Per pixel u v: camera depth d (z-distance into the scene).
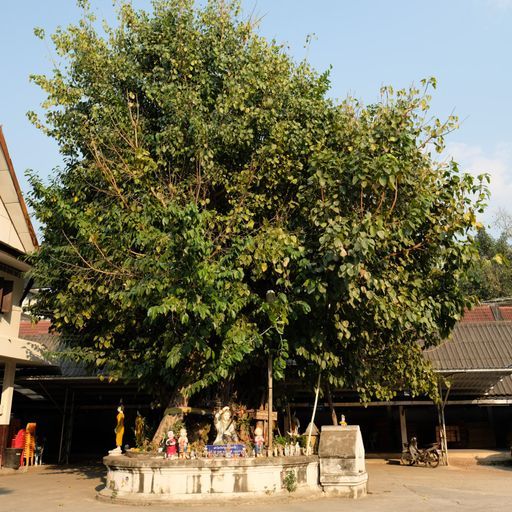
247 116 12.54
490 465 19.12
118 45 13.70
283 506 9.71
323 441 11.39
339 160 11.17
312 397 20.88
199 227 10.47
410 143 11.88
